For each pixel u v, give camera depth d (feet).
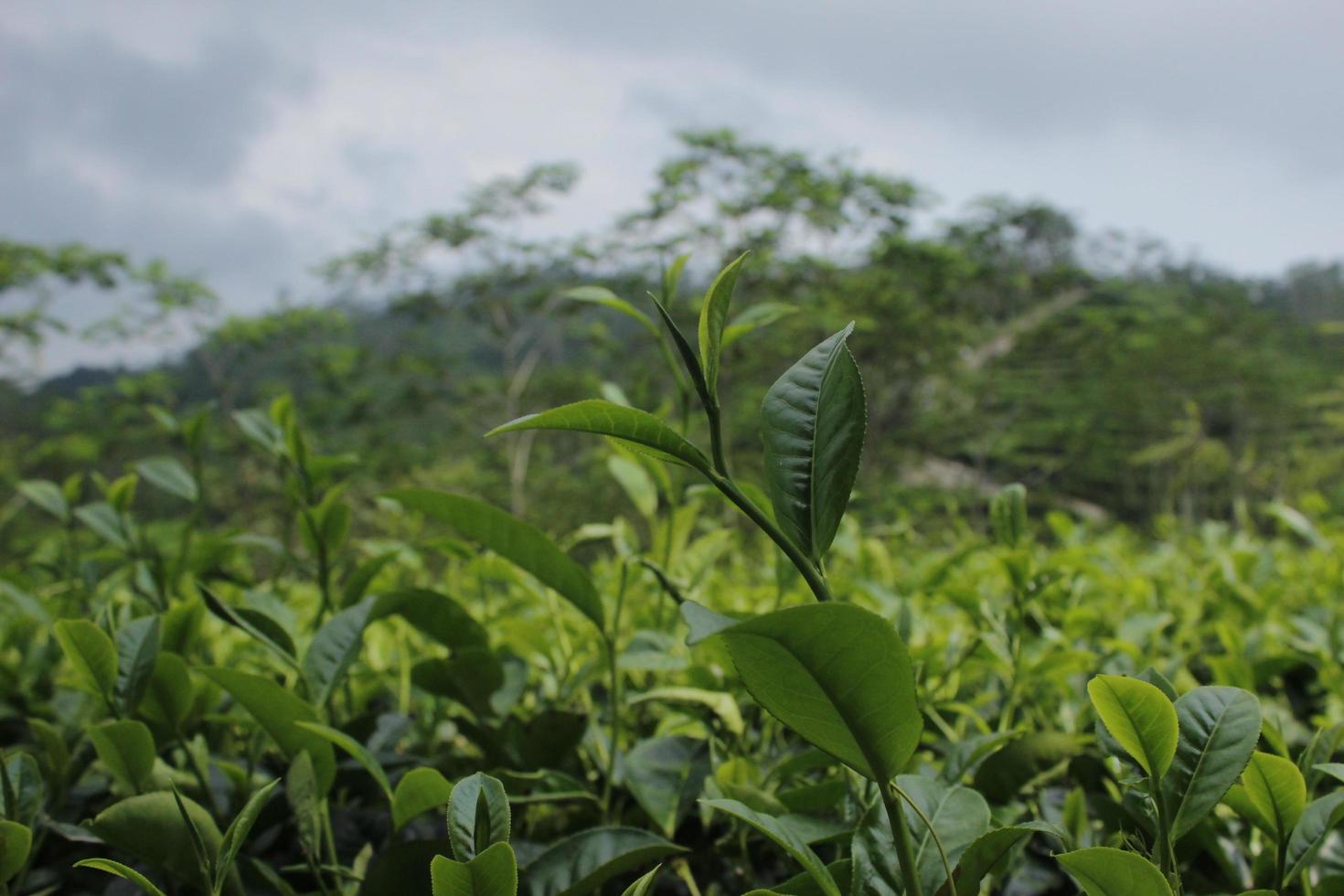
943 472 128.26
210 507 71.82
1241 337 157.69
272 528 57.11
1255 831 3.52
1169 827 2.60
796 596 5.49
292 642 3.54
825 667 2.12
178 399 85.05
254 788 3.95
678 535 5.33
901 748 2.24
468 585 7.21
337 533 4.54
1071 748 3.72
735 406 83.87
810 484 2.46
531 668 5.23
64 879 3.75
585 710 4.82
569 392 96.53
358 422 94.48
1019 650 4.24
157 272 84.74
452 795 2.41
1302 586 7.63
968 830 2.78
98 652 3.39
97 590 6.00
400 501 3.81
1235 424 147.64
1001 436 124.36
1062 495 142.00
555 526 79.30
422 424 104.88
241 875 3.38
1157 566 8.09
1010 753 3.70
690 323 77.77
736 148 89.15
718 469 2.42
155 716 3.76
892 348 96.12
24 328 79.41
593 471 86.63
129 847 3.17
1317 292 274.16
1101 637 5.56
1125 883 2.26
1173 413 137.59
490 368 121.90
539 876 2.95
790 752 4.59
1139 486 139.23
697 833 3.93
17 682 5.18
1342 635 5.62
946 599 4.59
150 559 5.16
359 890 3.14
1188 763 2.67
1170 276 222.07
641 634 4.37
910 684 2.12
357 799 4.29
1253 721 2.65
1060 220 156.46
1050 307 132.67
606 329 93.91
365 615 3.88
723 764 3.60
